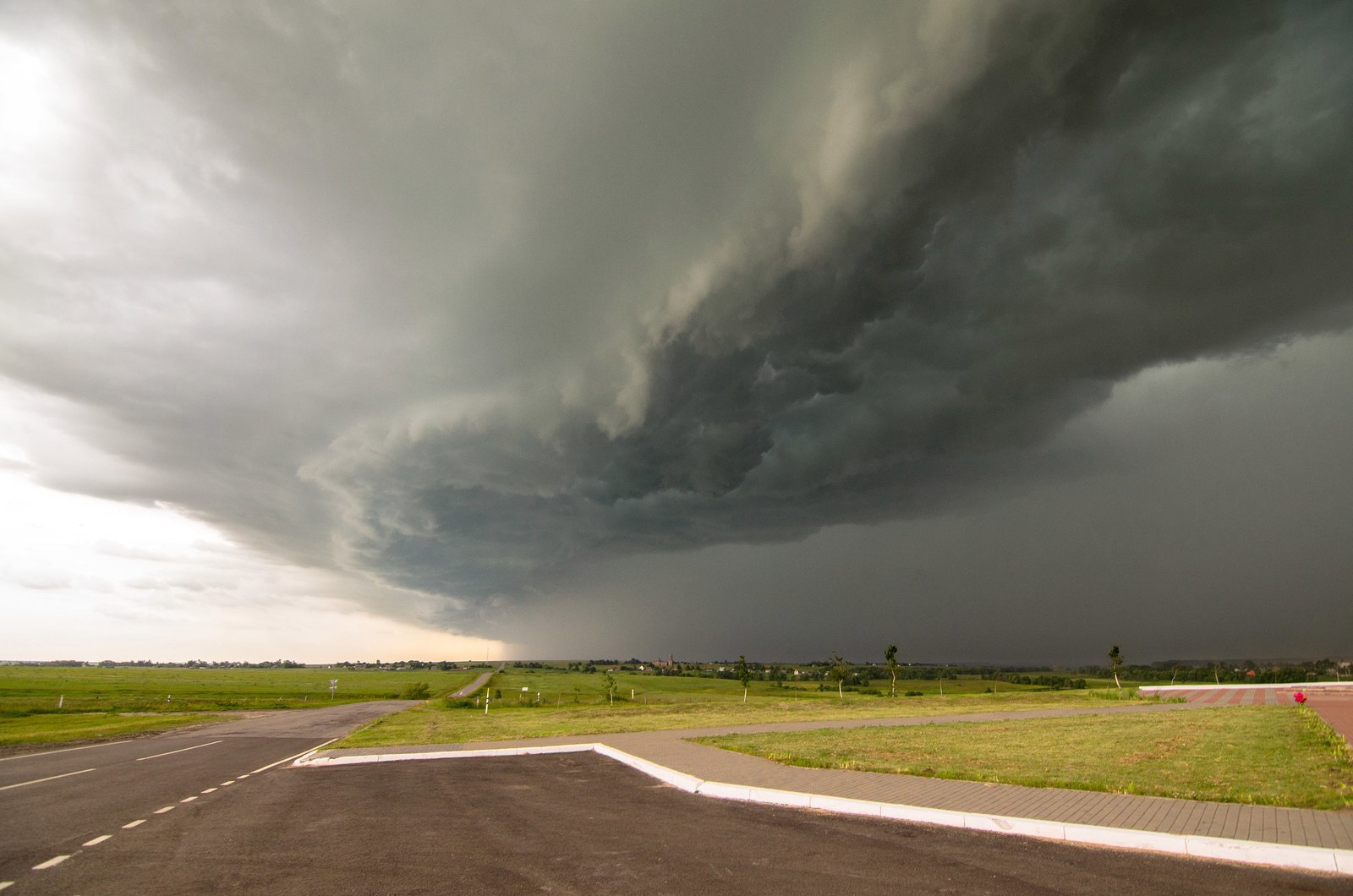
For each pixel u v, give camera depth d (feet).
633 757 61.52
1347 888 23.30
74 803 45.14
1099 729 80.69
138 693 314.14
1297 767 46.75
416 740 87.20
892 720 106.01
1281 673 310.65
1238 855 27.22
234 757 76.69
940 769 49.52
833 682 394.11
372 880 26.27
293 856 30.09
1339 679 271.69
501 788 49.14
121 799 46.75
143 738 105.91
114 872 27.73
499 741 82.53
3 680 426.92
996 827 33.12
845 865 27.43
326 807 42.32
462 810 40.86
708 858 28.84
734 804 41.47
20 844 32.89
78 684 398.62
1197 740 64.39
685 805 41.47
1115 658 211.41
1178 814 33.47
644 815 38.42
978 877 25.32
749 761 58.18
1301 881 24.20
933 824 34.86
